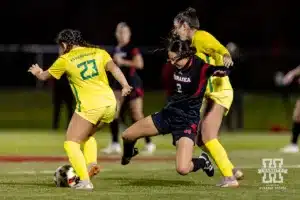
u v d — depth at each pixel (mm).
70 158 28938
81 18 97438
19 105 80188
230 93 30203
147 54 80812
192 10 29719
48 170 37094
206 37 29250
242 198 26531
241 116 74250
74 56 29109
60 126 75688
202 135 30156
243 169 37000
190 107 29172
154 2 97750
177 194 27531
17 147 53531
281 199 26375
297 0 97188
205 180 32594
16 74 80875
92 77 28984
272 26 97000
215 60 29719
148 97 80250
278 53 81688
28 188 29297
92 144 30312
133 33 97625
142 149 52000
